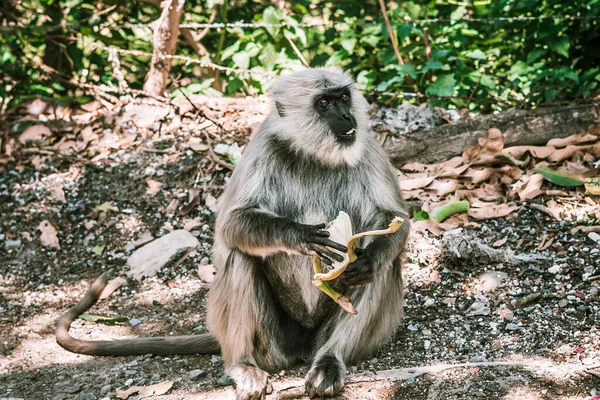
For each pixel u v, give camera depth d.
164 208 8.52
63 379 6.19
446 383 5.40
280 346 6.14
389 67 9.99
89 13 11.34
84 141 9.52
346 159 5.84
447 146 8.52
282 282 6.02
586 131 8.48
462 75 9.75
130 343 6.52
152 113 9.75
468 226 7.52
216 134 9.24
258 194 5.87
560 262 6.82
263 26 10.05
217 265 6.07
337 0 11.60
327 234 5.28
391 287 6.00
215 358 6.38
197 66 11.38
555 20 9.74
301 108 5.87
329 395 5.42
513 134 8.48
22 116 10.20
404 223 5.86
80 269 7.97
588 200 7.58
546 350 5.78
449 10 10.78
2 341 6.86
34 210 8.69
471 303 6.61
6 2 10.73
